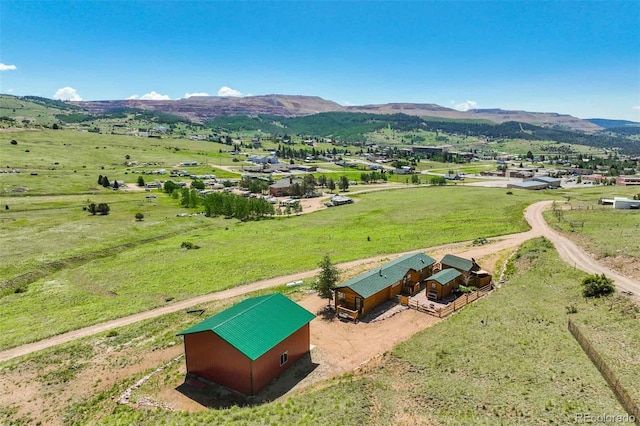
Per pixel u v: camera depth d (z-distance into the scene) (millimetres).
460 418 24391
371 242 81438
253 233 100688
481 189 163250
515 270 55938
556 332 34719
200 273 68062
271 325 34719
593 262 53500
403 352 34594
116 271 72750
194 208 143250
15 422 30922
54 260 79750
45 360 40125
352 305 45938
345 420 25391
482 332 36250
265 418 26625
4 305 59094
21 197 147125
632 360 28406
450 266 54312
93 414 30906
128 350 41188
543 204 109562
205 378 34031
